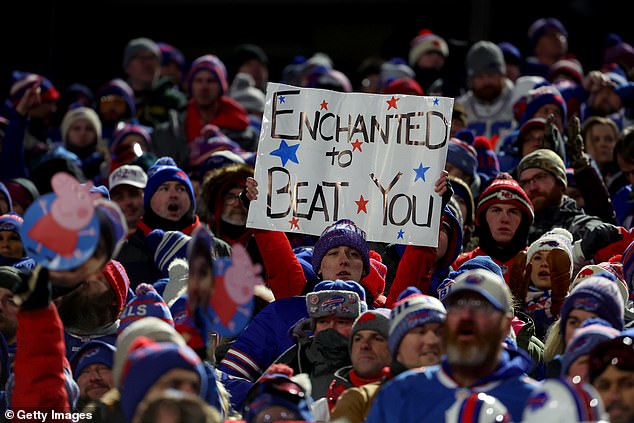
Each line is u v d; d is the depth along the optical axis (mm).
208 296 16609
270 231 24266
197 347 18422
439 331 18125
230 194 28969
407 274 23453
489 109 41281
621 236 26422
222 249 27125
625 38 57812
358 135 24031
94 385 20266
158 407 14680
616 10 57875
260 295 24688
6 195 30891
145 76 46719
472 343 16281
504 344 18203
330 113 24156
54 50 57562
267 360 22734
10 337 21891
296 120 24188
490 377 16438
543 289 25172
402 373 17453
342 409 18281
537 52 50594
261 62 53250
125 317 19125
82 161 40688
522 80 41000
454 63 44312
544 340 23625
